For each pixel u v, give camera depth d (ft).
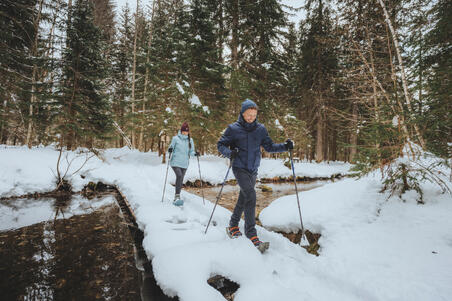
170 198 15.99
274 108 41.27
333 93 42.98
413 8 14.38
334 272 6.29
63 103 29.09
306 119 50.62
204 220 11.40
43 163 23.36
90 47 31.22
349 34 15.72
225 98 40.37
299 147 42.70
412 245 6.60
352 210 9.28
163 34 41.42
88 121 31.81
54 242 10.26
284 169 38.60
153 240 8.48
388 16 14.12
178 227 9.98
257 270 6.48
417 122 8.75
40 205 17.08
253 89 41.45
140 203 13.99
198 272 6.04
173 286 5.75
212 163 35.96
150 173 29.17
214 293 5.41
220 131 38.29
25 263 8.25
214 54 37.93
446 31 12.59
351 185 11.17
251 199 7.97
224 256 6.88
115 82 56.34
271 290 5.48
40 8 31.89
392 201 8.88
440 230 6.79
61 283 7.04
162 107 35.35
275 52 44.52
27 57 28.84
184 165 14.83
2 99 26.00
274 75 43.91
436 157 8.32
